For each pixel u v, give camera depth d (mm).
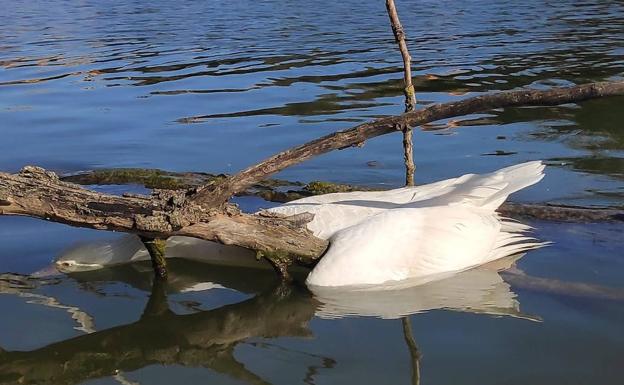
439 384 3168
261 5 13969
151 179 4602
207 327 3514
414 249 3693
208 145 5129
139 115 5766
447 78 6539
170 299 3695
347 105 5801
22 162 4934
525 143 4965
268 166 3725
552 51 7633
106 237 3969
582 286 3602
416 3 13086
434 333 3387
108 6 14852
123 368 3332
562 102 3570
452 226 3738
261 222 3730
